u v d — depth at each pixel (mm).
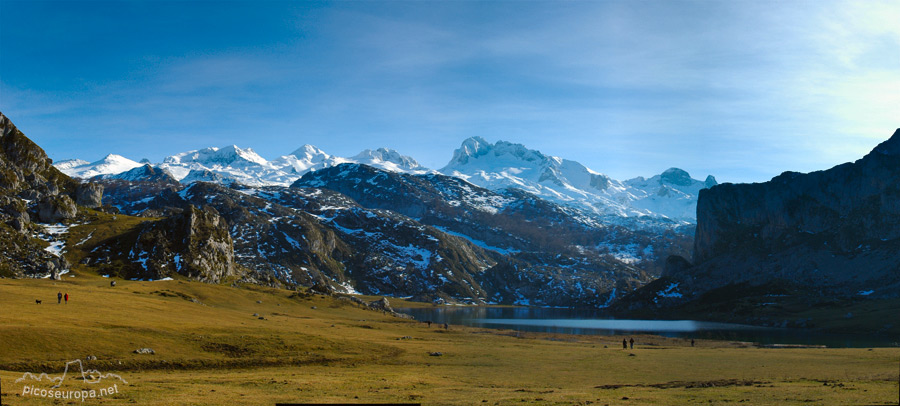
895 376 67562
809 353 110875
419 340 128625
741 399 53562
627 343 154500
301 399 55000
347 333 130750
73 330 86750
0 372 64312
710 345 153000
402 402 53969
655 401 53969
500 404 52781
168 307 143750
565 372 83312
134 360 79188
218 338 96000
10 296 125562
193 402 51562
